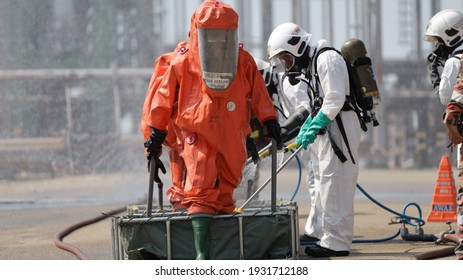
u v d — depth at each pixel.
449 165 20.25
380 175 52.88
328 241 15.08
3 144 50.09
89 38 63.97
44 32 57.09
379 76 62.84
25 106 55.31
